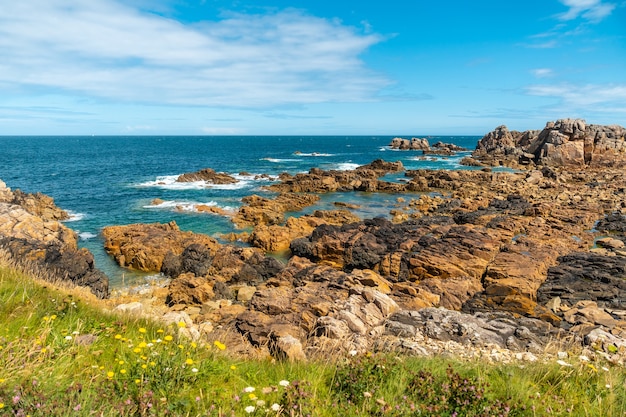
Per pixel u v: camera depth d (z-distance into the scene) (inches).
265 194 2139.5
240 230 1422.2
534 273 826.8
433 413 193.9
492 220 1343.5
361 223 1283.2
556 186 2186.3
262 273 975.6
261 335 505.4
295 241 1178.6
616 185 2160.4
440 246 992.2
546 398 224.2
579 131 3095.5
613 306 709.9
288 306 633.6
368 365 237.8
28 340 232.8
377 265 999.0
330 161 4065.0
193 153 5196.9
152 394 181.3
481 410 197.5
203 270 1007.6
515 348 448.5
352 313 507.8
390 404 203.9
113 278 988.6
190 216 1609.3
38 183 2413.9
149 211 1694.1
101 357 234.7
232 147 6889.8
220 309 705.6
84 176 2753.4
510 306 715.4
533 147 3464.6
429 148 5487.2
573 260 913.5
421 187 2272.4
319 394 219.9
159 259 1036.5
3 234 922.7
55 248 894.4
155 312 466.6
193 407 189.9
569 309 693.3
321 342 420.2
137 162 3841.0
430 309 544.4
